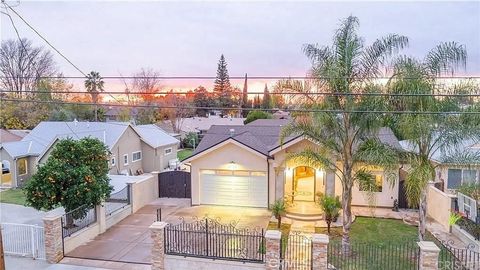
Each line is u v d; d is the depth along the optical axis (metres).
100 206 15.89
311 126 13.53
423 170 12.52
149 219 18.03
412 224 16.67
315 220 17.33
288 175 19.50
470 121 12.45
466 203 15.22
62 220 13.38
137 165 31.14
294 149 18.52
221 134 24.11
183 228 13.11
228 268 11.70
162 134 35.28
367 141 13.13
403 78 12.29
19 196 23.69
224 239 12.59
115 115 50.25
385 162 12.56
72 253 13.62
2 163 27.00
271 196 19.64
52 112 42.84
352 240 14.54
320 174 19.30
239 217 18.25
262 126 26.14
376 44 12.73
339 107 12.84
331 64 12.66
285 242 14.16
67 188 14.52
